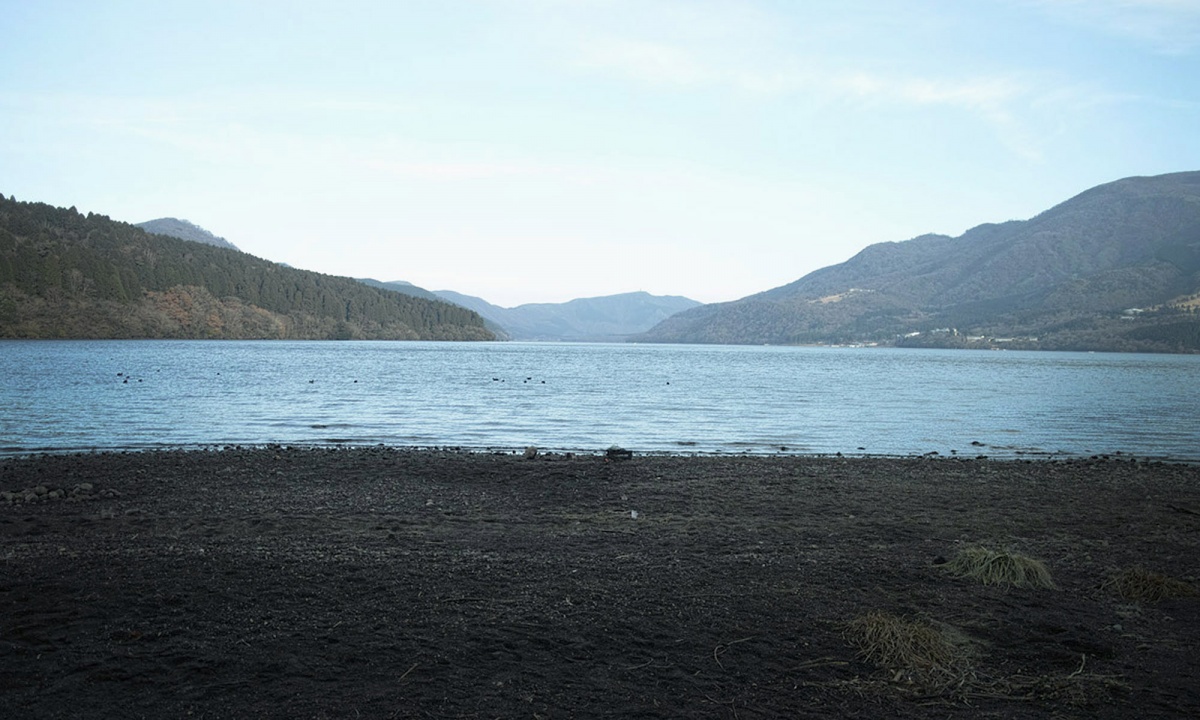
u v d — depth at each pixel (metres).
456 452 21.53
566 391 49.34
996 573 9.33
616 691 6.07
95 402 34.62
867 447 25.97
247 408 34.22
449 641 6.95
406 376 62.53
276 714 5.48
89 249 148.00
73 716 5.36
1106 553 11.02
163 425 27.53
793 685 6.31
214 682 5.98
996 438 29.02
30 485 15.09
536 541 11.03
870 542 11.48
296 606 7.73
